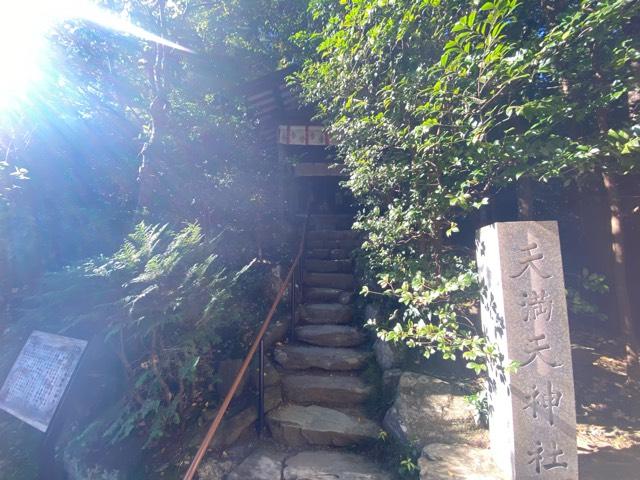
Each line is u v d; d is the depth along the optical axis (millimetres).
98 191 5039
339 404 3697
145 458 2912
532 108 2602
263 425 3332
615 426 3146
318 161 9000
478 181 2947
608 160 2912
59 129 4867
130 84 5176
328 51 3998
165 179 4836
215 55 6023
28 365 2996
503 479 2492
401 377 3518
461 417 3096
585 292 4582
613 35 3109
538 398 2441
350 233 7039
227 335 4117
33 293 3941
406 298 2904
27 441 3412
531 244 2531
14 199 4148
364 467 2947
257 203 6070
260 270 5395
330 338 4527
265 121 7340
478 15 2959
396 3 3174
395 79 3477
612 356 4012
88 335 2986
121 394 3139
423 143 2908
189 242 2895
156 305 2684
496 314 2592
